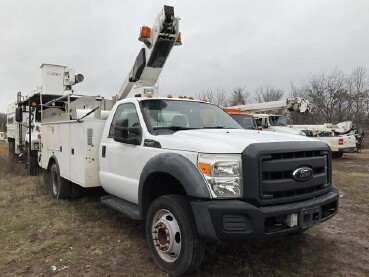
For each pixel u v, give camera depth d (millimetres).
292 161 3424
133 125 4703
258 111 18719
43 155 8047
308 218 3447
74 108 6559
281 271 3756
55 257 4152
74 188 6805
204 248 3479
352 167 13258
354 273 3746
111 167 5098
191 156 3506
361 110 37562
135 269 3822
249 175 3225
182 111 4902
